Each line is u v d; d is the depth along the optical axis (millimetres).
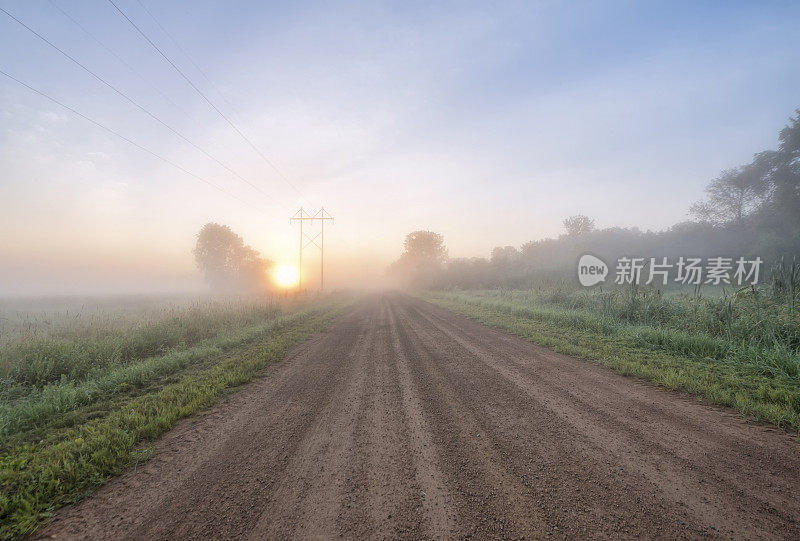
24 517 2746
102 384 6352
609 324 10711
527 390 5594
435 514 2660
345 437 4117
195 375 7039
